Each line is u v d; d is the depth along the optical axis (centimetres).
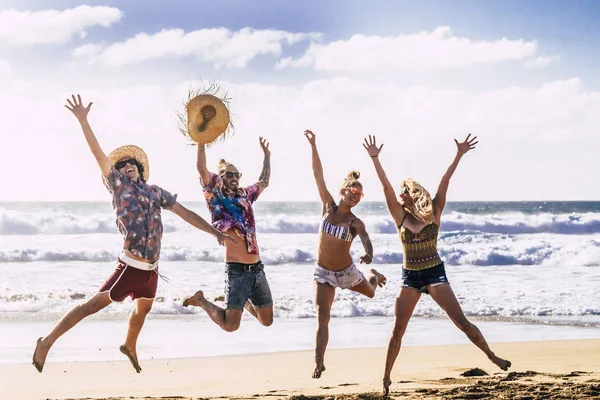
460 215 4188
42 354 586
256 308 725
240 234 702
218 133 691
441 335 1229
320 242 736
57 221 3619
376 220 3809
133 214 609
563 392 707
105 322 1318
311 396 710
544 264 2497
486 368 946
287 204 7106
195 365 975
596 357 1021
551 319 1401
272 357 1036
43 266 2294
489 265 2483
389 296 1630
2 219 3566
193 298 702
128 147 634
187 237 3372
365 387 811
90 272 2133
